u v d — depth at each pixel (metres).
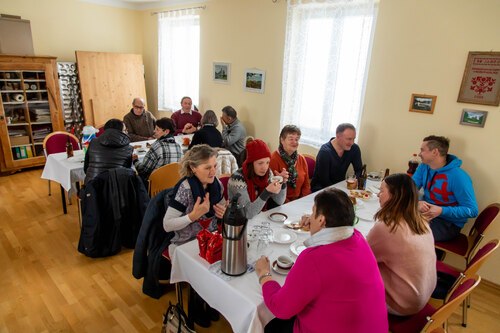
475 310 2.32
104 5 5.41
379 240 1.43
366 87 3.04
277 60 3.80
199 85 4.93
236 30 4.19
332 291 1.05
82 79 5.02
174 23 5.07
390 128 2.95
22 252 2.71
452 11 2.46
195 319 1.95
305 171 2.70
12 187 4.07
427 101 2.68
